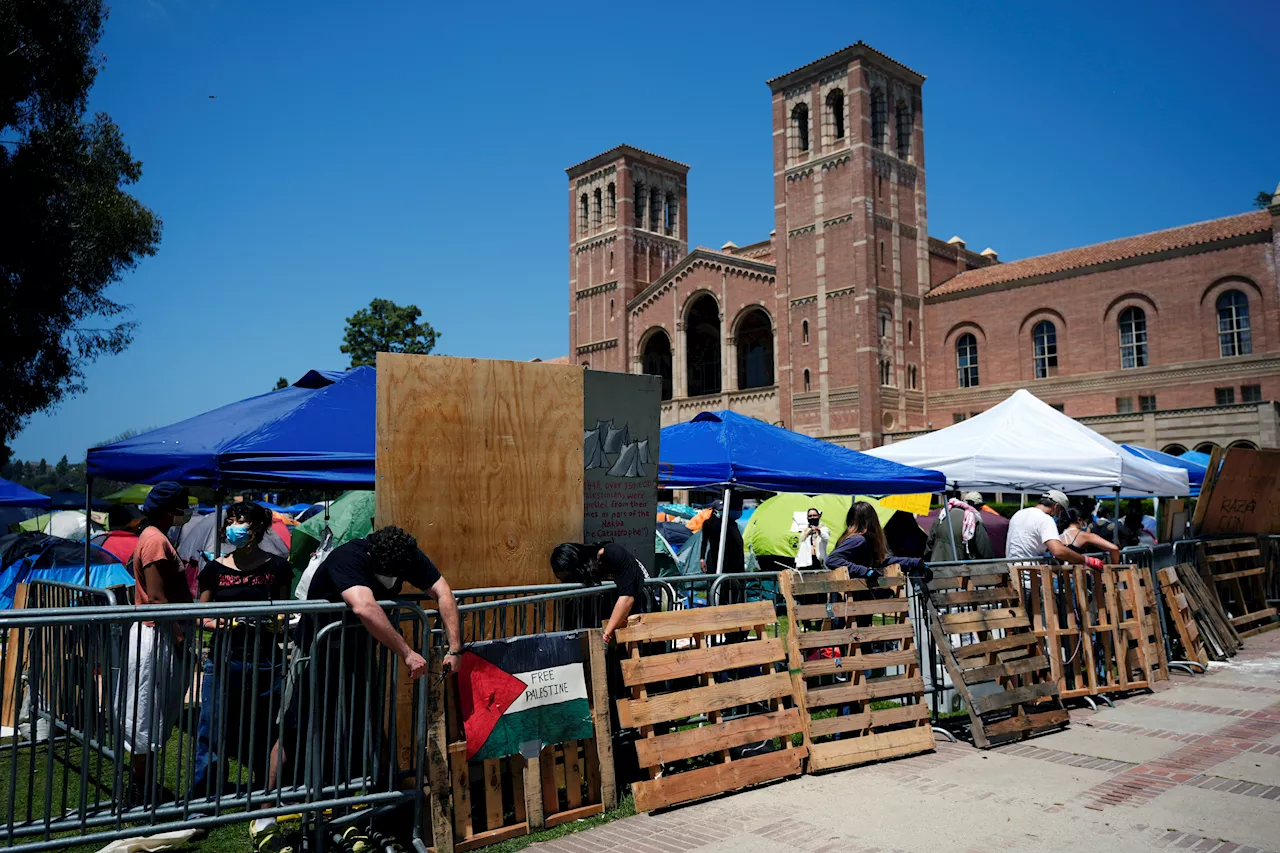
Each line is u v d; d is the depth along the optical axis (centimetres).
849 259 4397
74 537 2006
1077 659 919
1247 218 3775
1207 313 3753
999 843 548
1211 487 1354
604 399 748
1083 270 4091
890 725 785
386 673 564
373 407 839
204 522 1727
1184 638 1106
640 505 766
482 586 646
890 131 4634
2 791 642
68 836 490
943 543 1279
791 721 699
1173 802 619
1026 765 717
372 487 796
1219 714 875
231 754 664
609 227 5653
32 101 2155
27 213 2070
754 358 5309
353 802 536
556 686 611
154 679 517
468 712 568
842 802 629
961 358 4541
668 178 5856
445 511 635
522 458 670
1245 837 555
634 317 5441
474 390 653
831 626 768
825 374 4444
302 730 555
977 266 5178
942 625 804
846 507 1745
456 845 549
